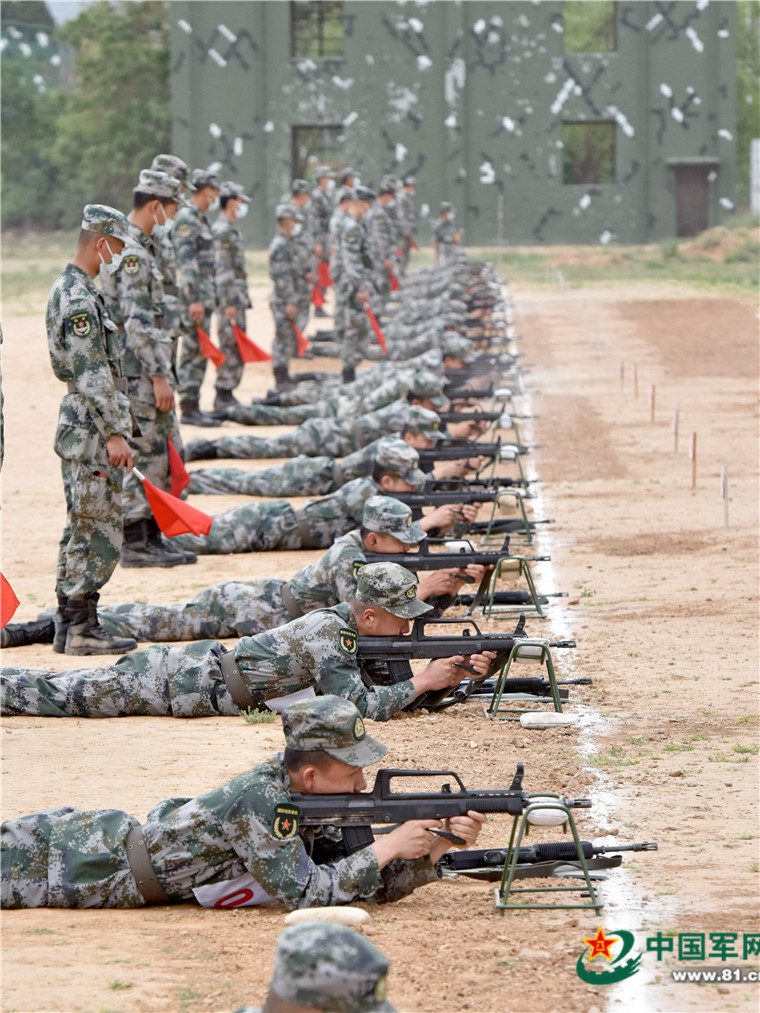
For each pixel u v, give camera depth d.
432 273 46.78
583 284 57.12
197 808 6.78
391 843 6.68
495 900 6.89
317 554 15.60
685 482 19.89
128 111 91.62
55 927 6.55
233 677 9.90
